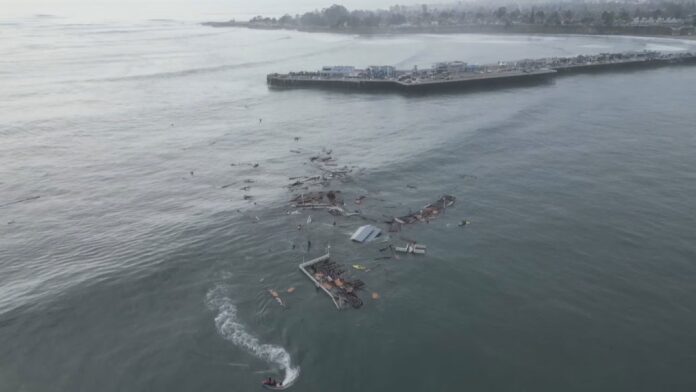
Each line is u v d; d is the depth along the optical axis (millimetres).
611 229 72312
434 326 52656
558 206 79938
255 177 96062
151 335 51812
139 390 45156
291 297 57719
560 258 65062
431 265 63812
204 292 58781
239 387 45188
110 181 96312
